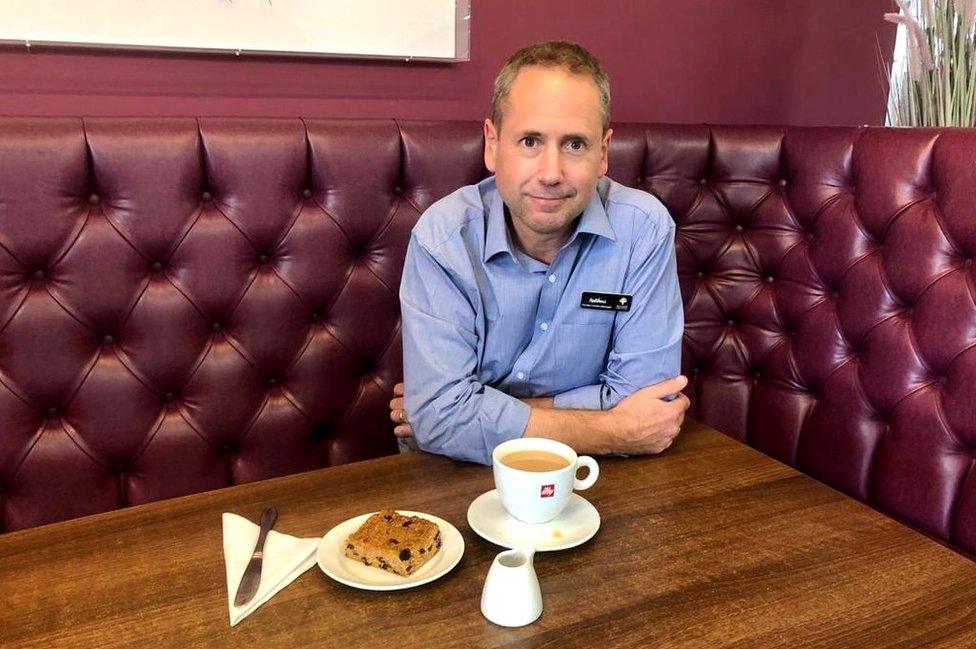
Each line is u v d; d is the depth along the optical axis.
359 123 1.47
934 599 0.75
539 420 1.12
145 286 1.34
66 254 1.27
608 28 1.89
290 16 1.55
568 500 0.93
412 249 1.30
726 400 1.76
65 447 1.33
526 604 0.71
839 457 1.56
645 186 1.72
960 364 1.34
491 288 1.28
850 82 2.26
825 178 1.59
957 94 1.71
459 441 1.12
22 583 0.77
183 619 0.72
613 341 1.36
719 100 2.09
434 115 1.75
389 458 1.09
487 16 1.75
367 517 0.89
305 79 1.62
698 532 0.88
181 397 1.41
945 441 1.36
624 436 1.08
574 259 1.29
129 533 0.87
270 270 1.44
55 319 1.28
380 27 1.63
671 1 1.95
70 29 1.40
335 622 0.72
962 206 1.34
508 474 0.85
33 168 1.23
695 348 1.77
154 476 1.40
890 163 1.46
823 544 0.85
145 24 1.45
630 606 0.74
